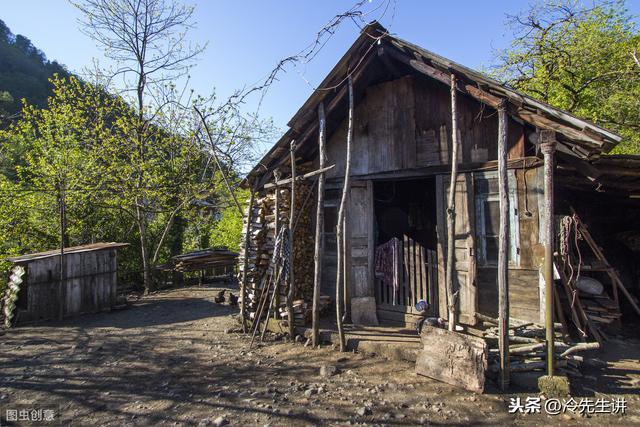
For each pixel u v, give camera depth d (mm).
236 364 5363
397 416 3744
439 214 6457
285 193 7156
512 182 5801
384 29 6145
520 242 5688
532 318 5508
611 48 12508
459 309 6145
